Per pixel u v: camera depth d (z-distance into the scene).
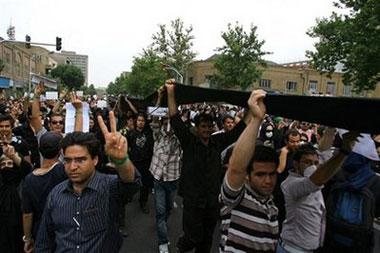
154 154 6.51
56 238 3.00
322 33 25.38
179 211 8.33
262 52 38.44
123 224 6.94
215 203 5.07
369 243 3.82
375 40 22.09
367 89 23.97
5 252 4.31
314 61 26.23
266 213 2.88
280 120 12.20
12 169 4.38
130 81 57.91
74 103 5.13
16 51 74.25
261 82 60.97
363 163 3.77
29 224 3.92
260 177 2.86
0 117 5.32
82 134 2.97
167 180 6.30
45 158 3.93
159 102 5.67
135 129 8.19
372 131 1.96
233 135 5.32
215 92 3.46
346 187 3.79
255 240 2.84
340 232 3.76
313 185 3.45
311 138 10.11
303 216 3.65
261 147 2.93
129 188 2.88
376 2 21.62
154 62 51.59
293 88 62.38
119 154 2.70
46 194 3.85
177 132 5.11
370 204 3.76
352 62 23.69
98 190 2.99
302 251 3.66
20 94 52.62
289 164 4.75
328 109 2.11
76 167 2.90
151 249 6.14
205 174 5.08
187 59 44.22
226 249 2.91
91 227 2.95
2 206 4.32
